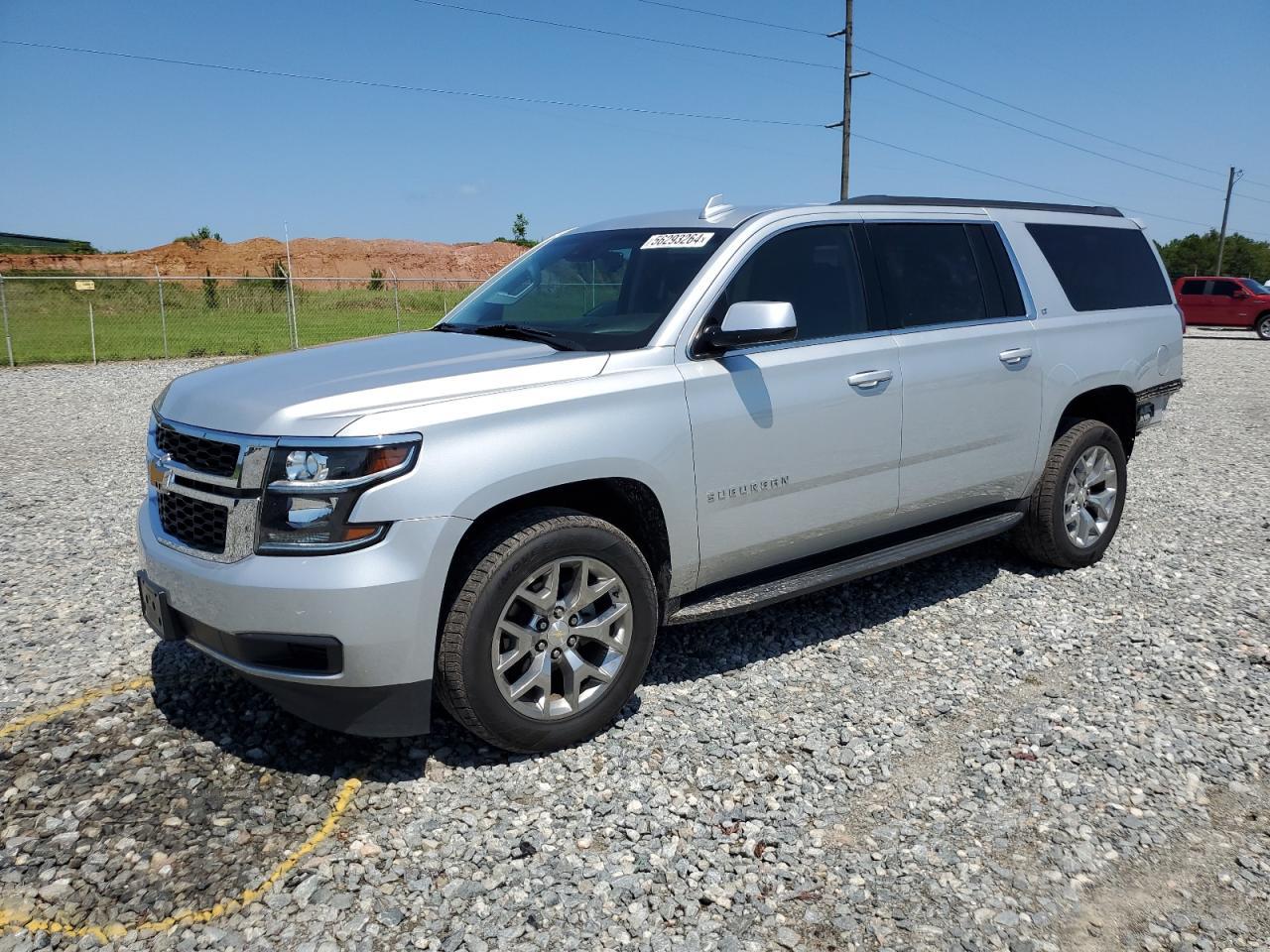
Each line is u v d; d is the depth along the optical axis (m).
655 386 3.55
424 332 4.35
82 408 12.38
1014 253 5.06
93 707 3.72
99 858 2.80
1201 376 16.58
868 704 3.87
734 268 3.92
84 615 4.72
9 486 7.63
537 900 2.67
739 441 3.78
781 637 4.55
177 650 4.27
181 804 3.09
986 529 4.89
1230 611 4.88
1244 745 3.54
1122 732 3.63
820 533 4.19
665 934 2.55
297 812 3.06
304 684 3.07
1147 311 5.73
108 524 6.46
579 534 3.32
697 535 3.73
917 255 4.62
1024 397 4.90
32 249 75.69
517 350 3.69
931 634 4.59
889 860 2.88
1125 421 5.77
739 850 2.92
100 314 34.09
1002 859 2.88
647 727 3.65
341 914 2.60
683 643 4.48
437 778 3.28
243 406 3.18
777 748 3.52
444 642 3.13
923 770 3.38
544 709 3.36
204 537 3.18
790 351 3.99
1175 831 3.02
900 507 4.48
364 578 2.94
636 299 4.00
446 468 3.05
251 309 35.91
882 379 4.24
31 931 2.51
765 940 2.54
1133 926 2.59
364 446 2.96
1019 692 3.98
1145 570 5.51
